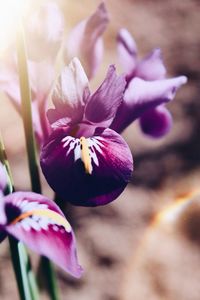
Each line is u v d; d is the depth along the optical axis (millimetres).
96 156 163
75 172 158
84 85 161
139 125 248
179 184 471
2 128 496
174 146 492
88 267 420
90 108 164
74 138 164
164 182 472
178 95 528
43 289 378
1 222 144
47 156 159
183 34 598
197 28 605
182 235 443
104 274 419
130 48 221
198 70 559
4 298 403
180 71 559
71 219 442
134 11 622
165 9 625
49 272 212
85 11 610
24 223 147
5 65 195
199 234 443
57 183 156
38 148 201
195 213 453
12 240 180
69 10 607
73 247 148
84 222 442
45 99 198
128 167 164
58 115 161
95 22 202
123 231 441
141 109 191
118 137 167
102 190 159
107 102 164
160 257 430
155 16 617
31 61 194
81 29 204
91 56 205
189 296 414
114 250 430
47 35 185
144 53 580
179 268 426
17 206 149
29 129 171
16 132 494
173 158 485
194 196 462
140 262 427
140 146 490
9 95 197
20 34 158
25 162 475
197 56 574
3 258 416
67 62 204
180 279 420
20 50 160
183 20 613
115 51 569
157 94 191
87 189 158
